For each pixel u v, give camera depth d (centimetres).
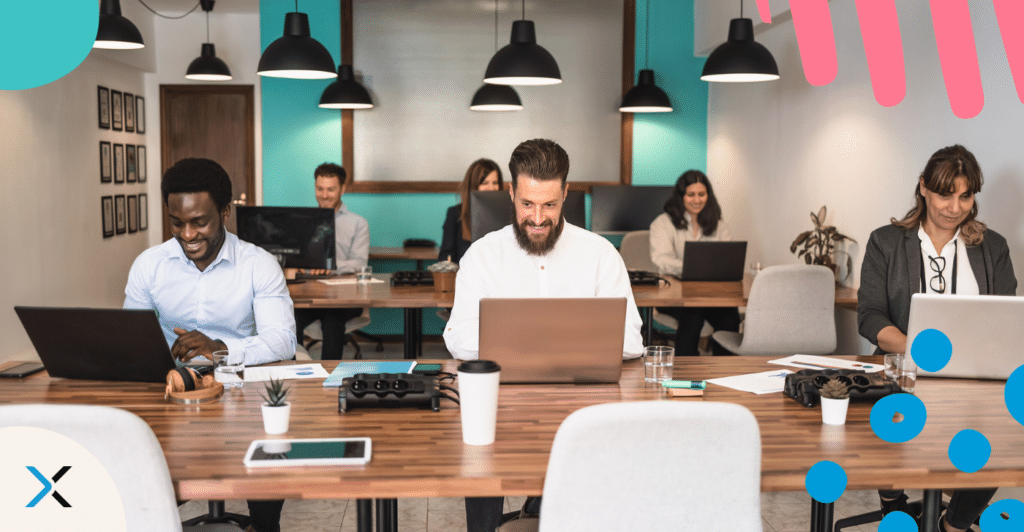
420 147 671
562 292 237
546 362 199
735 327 454
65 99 570
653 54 671
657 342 616
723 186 650
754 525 134
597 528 130
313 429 167
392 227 682
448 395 187
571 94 672
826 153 473
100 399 191
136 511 131
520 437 161
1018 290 313
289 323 251
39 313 196
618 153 679
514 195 230
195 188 235
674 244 512
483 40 664
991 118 327
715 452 128
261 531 221
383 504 178
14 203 496
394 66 664
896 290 276
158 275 250
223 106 742
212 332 256
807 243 465
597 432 125
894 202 401
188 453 150
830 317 369
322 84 664
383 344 661
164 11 720
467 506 180
